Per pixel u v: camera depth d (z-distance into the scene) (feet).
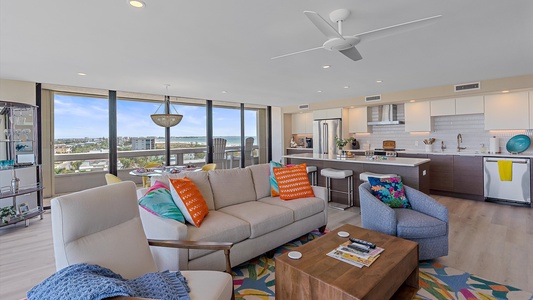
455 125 19.54
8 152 13.93
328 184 16.70
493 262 8.54
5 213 12.10
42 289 3.73
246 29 8.36
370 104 22.07
